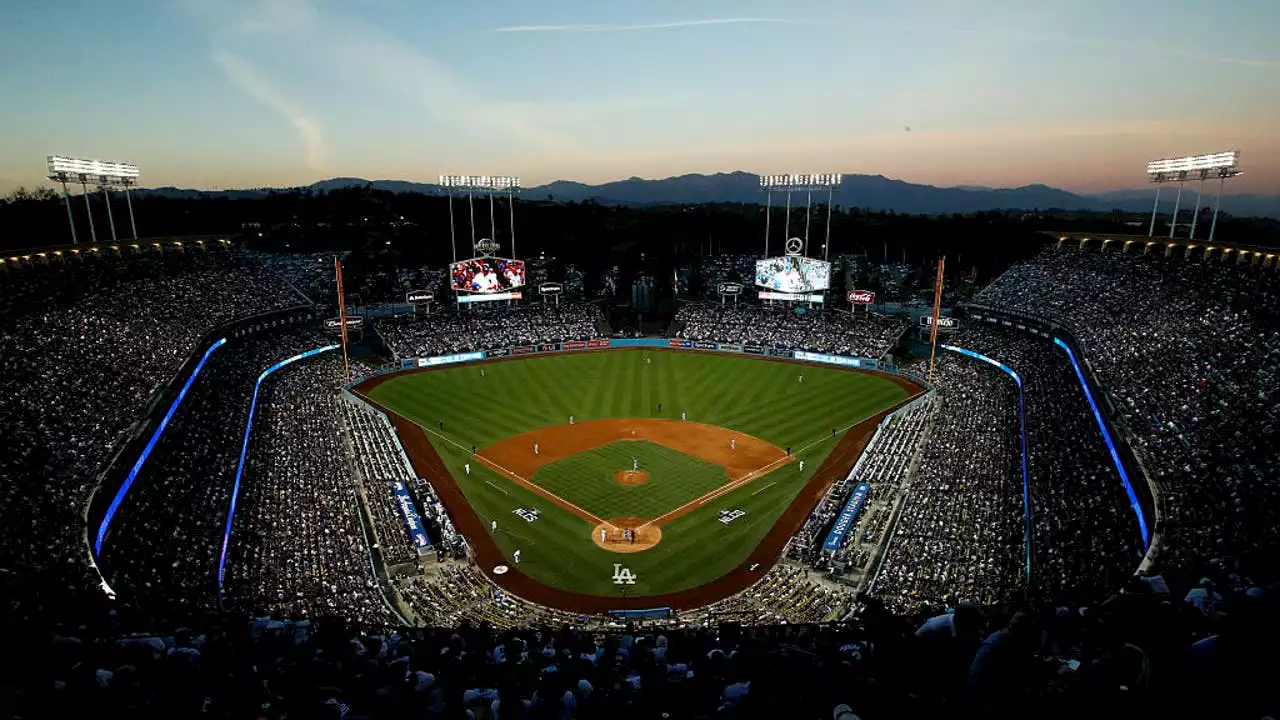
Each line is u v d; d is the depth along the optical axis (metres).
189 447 48.34
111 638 14.16
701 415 68.50
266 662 12.98
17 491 34.06
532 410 70.25
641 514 48.25
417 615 35.44
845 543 42.03
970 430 55.91
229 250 92.19
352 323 88.50
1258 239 121.19
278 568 36.53
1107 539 33.56
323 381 75.25
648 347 96.06
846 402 71.00
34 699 9.02
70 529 31.97
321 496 45.41
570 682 10.84
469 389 77.00
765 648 12.77
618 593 39.09
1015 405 61.09
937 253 144.50
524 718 9.40
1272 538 27.12
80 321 57.38
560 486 52.56
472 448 59.81
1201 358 49.84
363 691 9.88
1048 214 190.50
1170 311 61.31
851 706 8.00
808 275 91.94
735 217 183.50
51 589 20.73
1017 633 7.25
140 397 49.81
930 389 70.75
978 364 76.75
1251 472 33.84
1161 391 46.97
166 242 81.81
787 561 41.34
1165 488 34.78
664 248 157.62
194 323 69.25
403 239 164.50
